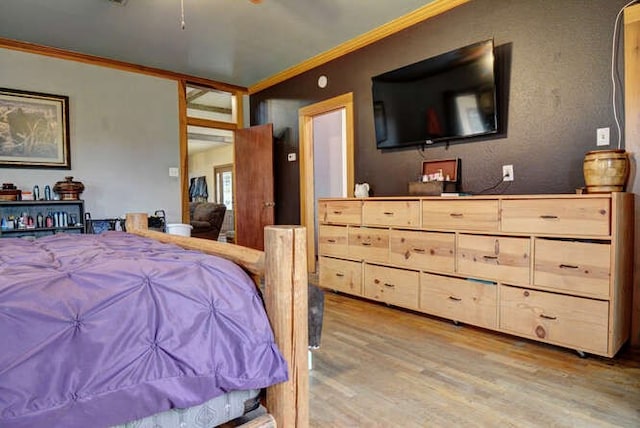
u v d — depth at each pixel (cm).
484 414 164
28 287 91
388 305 327
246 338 105
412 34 344
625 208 217
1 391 78
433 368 208
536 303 229
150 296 100
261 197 510
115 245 171
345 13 335
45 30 360
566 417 161
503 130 288
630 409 166
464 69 295
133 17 337
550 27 263
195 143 998
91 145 430
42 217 381
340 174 541
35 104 395
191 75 499
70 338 87
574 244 214
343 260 353
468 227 260
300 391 114
